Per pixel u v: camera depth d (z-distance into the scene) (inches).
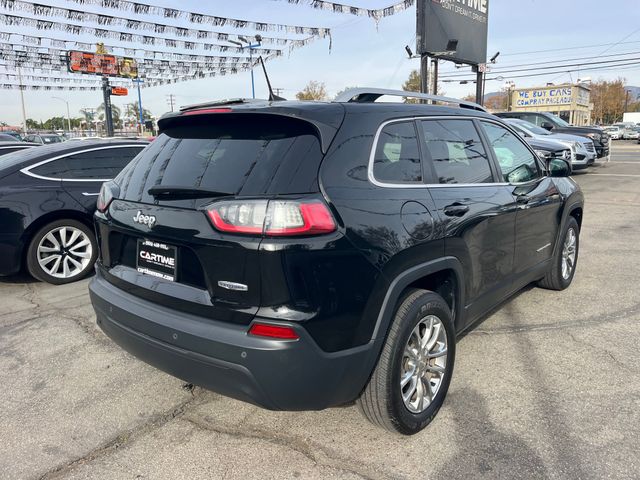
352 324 92.0
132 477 98.7
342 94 113.7
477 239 127.4
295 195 88.0
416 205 107.3
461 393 126.3
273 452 105.6
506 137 158.9
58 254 218.5
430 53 597.6
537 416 115.7
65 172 220.4
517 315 176.1
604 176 592.1
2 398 127.9
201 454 105.3
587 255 252.2
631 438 106.8
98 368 143.2
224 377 91.0
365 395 103.0
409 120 116.3
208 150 103.7
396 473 98.3
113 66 724.7
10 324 175.2
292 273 85.4
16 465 102.6
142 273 107.9
